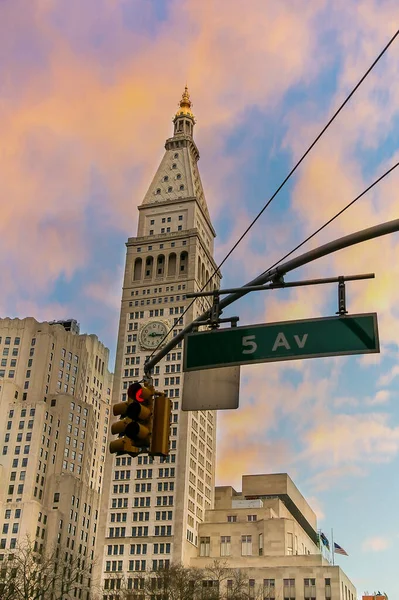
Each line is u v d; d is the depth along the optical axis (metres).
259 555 155.88
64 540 189.50
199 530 164.38
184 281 186.00
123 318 186.00
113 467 168.50
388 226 17.89
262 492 179.62
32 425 199.62
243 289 21.03
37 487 193.88
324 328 19.97
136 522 160.00
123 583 139.12
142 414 21.52
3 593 92.25
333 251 19.12
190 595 111.56
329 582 142.12
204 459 178.25
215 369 22.56
